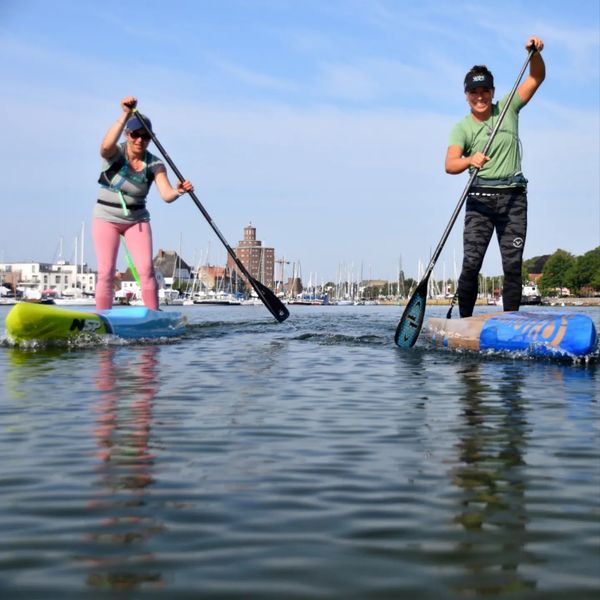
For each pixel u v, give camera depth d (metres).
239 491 3.07
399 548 2.44
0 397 5.46
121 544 2.48
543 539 2.51
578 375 6.77
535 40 8.70
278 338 11.10
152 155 10.84
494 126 8.74
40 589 2.13
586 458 3.62
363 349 9.30
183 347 9.59
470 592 2.10
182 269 121.12
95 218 10.86
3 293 83.88
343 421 4.57
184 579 2.20
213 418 4.65
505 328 8.48
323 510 2.83
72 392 5.71
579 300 103.31
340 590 2.12
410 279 117.31
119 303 66.56
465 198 9.07
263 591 2.11
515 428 4.36
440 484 3.18
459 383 6.26
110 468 3.43
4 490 3.08
